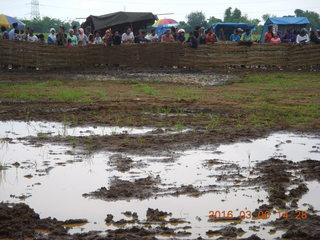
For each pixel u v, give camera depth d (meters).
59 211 4.45
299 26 34.25
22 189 5.07
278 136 7.85
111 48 24.08
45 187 5.14
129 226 4.11
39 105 11.27
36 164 6.05
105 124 8.91
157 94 13.72
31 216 4.25
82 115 9.90
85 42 25.09
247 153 6.67
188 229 4.04
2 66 21.86
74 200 4.74
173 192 4.97
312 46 23.81
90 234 3.92
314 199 4.77
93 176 5.54
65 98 12.38
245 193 4.95
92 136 7.75
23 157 6.42
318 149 6.96
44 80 18.23
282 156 6.53
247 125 8.80
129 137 7.66
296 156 6.54
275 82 18.05
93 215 4.36
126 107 10.98
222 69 23.48
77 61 23.89
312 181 5.36
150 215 4.32
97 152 6.68
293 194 4.86
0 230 3.93
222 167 5.92
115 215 4.35
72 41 24.38
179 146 7.04
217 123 8.95
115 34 24.27
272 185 5.18
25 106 11.09
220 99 12.72
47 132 8.13
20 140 7.50
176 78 19.55
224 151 6.77
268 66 24.11
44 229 4.03
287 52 24.03
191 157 6.41
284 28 34.25
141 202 4.69
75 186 5.17
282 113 10.20
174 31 25.77
